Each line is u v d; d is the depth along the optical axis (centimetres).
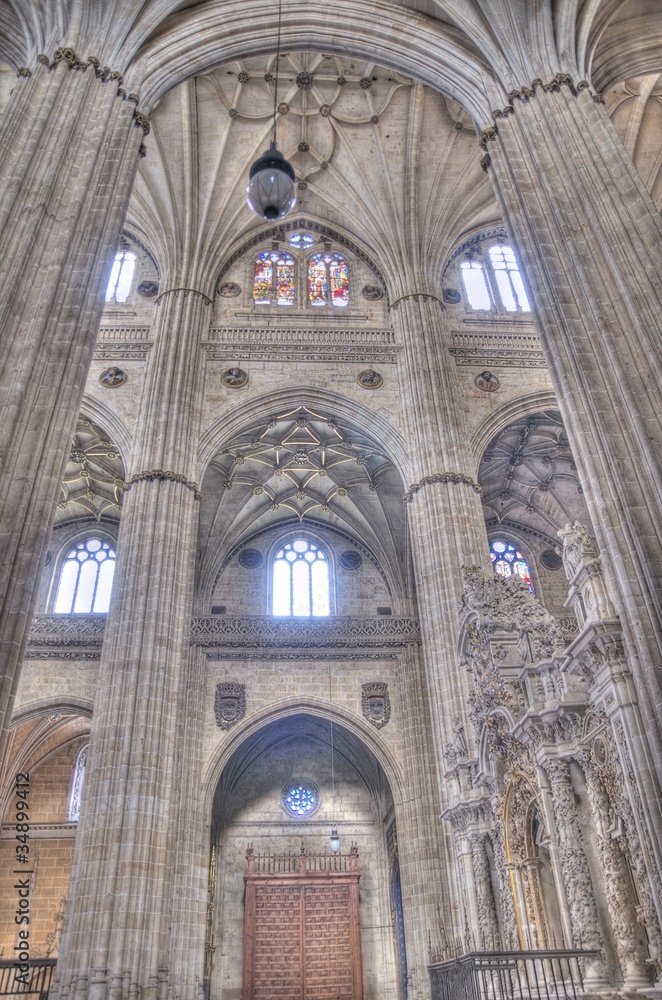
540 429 3072
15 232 1402
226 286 2958
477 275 3067
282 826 3225
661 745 1012
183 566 2216
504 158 1759
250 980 2855
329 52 2177
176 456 2359
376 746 2869
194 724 2820
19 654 1126
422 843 2639
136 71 1836
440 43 2031
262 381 2672
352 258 3112
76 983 1600
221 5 2038
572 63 1823
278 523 3453
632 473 1246
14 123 1535
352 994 2858
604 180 1577
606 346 1376
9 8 1861
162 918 1741
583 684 1256
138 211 2902
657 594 1112
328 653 3002
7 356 1290
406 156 2980
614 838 1112
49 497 1240
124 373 2594
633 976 1018
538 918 1361
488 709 1577
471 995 1150
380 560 3322
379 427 2633
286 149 3056
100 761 1858
